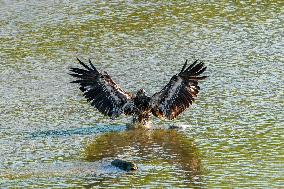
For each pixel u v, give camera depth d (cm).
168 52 3431
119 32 3769
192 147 2405
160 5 4172
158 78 3091
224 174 2158
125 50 3488
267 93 2845
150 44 3556
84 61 3359
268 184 2066
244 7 4084
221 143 2428
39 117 2695
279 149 2344
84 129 2602
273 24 3778
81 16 4025
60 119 2684
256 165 2216
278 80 2981
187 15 3994
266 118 2614
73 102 2845
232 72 3097
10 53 3497
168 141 2484
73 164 2270
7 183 2108
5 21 3962
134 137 2538
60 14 4059
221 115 2666
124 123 2683
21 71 3228
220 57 3312
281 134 2475
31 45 3609
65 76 3152
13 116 2702
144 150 2406
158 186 2077
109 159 2320
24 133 2550
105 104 2677
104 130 2597
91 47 3553
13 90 2981
